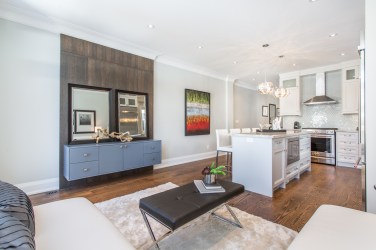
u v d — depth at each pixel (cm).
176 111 496
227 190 188
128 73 399
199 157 554
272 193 284
